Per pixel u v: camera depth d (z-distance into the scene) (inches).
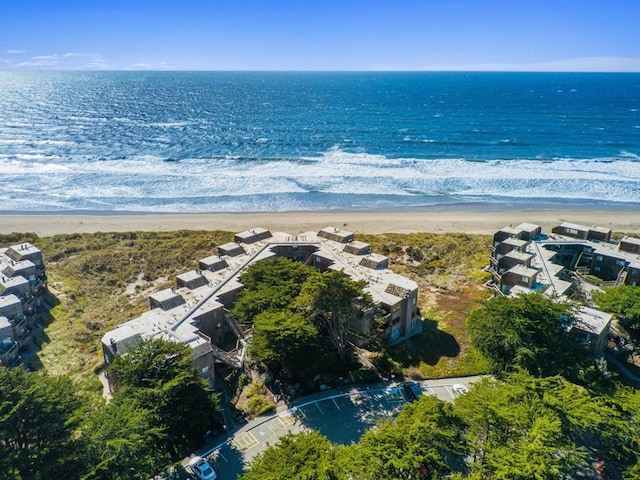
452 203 4052.7
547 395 1278.3
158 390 1302.9
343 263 2303.2
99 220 3585.1
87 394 1354.6
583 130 7268.7
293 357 1644.9
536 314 1626.5
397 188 4409.5
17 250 2367.1
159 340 1487.5
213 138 6732.3
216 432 1481.3
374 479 1032.2
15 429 1090.7
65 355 1904.5
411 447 1085.1
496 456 1107.9
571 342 1670.8
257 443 1441.9
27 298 2091.5
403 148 5974.4
